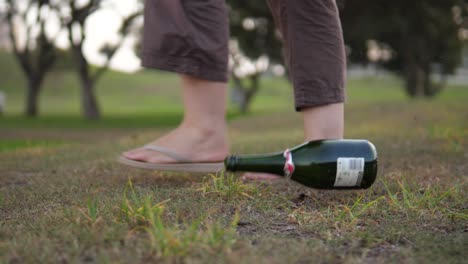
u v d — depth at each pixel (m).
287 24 1.46
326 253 0.99
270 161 1.28
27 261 0.93
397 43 11.39
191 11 1.48
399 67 12.58
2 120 13.06
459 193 1.41
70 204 1.37
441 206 1.31
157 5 1.49
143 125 12.12
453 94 21.70
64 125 11.79
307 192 1.48
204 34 1.49
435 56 12.22
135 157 1.57
